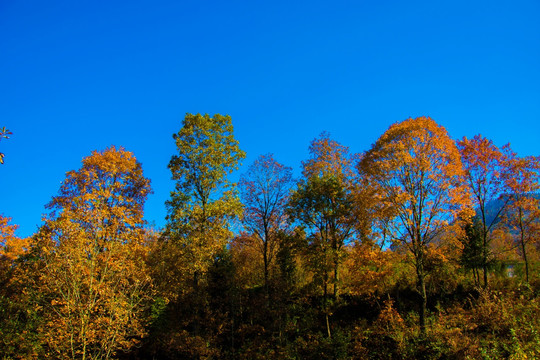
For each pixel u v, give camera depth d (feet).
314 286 72.90
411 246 62.28
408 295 85.35
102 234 53.62
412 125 60.59
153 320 77.61
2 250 78.13
